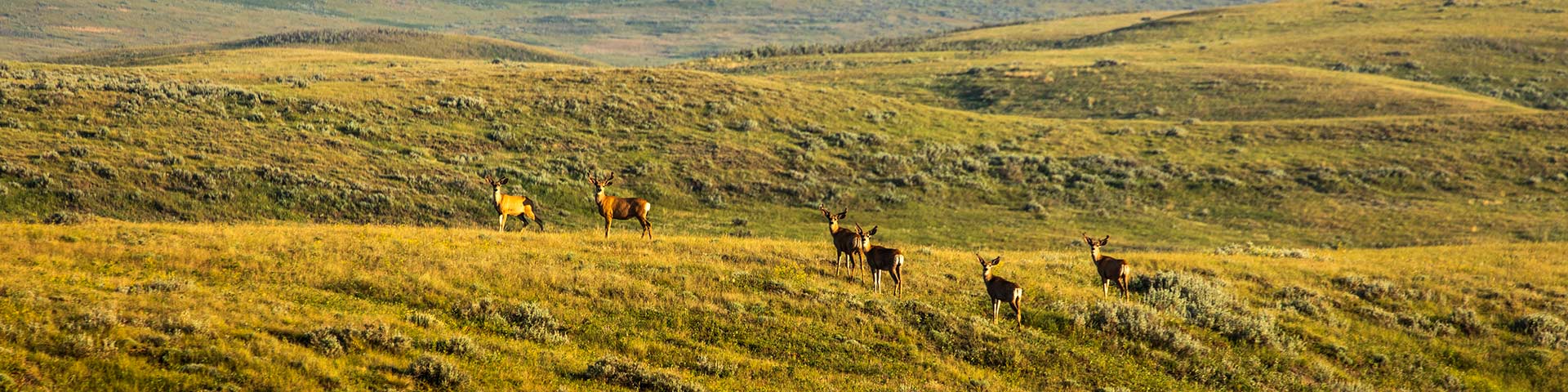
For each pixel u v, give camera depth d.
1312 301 25.34
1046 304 22.66
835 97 89.25
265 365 14.70
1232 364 20.02
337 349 15.82
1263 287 26.62
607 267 23.14
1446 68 131.75
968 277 25.11
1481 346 22.91
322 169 52.47
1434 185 64.19
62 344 14.37
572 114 72.00
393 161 56.28
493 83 80.00
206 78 81.88
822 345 18.83
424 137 62.38
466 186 53.25
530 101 74.12
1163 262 29.00
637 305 20.09
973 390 17.30
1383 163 69.06
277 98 66.06
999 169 68.56
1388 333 23.41
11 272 18.09
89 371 13.77
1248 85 115.56
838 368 17.89
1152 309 22.31
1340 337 22.73
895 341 19.47
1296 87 111.88
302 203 47.72
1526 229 53.09
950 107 121.25
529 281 21.14
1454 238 51.66
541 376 15.90
